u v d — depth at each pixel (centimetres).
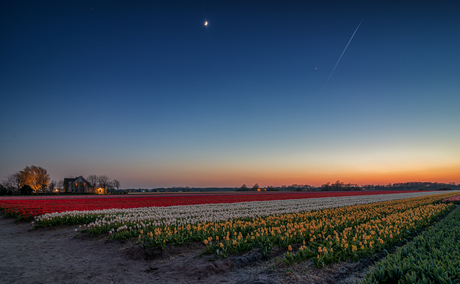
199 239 1227
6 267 954
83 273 898
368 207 2822
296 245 1139
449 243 999
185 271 895
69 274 888
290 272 835
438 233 1202
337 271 838
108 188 12644
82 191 10600
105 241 1318
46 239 1405
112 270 930
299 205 3084
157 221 1670
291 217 1811
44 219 1755
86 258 1074
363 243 1033
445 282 603
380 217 1977
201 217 1872
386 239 1127
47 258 1073
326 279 782
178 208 2705
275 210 2477
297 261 912
